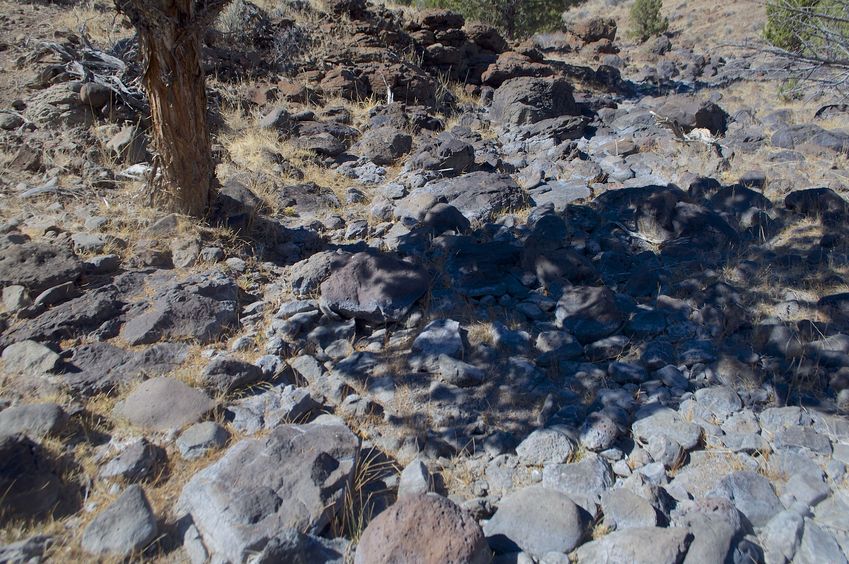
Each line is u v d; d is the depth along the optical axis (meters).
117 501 3.11
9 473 3.18
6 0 10.13
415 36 13.05
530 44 14.88
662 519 3.25
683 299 5.19
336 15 12.57
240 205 6.28
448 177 7.85
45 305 4.54
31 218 5.66
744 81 14.88
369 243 6.23
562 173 8.16
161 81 5.43
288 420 3.89
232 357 4.42
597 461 3.62
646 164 8.30
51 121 7.13
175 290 4.85
